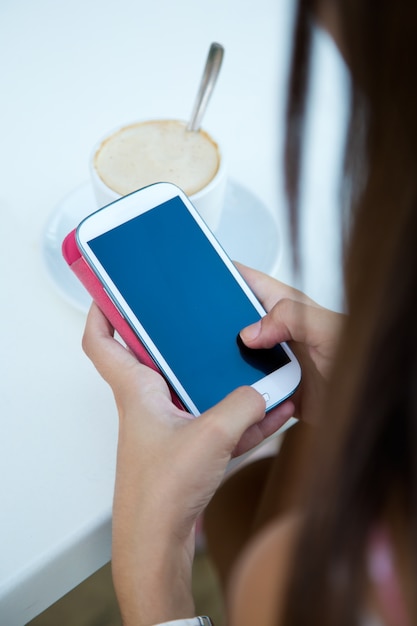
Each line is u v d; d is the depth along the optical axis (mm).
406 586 347
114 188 708
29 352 697
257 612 486
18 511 607
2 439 645
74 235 634
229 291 643
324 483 275
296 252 326
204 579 1030
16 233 773
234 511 766
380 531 363
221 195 738
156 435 560
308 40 281
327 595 302
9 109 866
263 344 615
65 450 641
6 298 729
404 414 261
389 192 242
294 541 315
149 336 618
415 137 234
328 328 582
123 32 931
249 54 908
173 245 644
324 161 769
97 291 636
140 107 869
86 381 682
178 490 540
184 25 933
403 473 282
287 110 302
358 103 265
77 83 887
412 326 233
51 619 998
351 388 252
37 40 923
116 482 571
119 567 550
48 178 817
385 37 238
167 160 728
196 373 616
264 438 634
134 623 540
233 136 848
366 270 244
